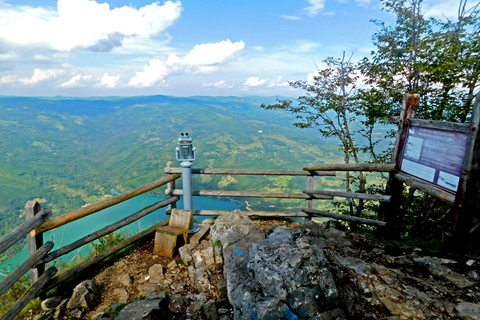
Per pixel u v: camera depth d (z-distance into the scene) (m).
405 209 4.56
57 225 2.53
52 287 2.52
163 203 3.96
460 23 4.06
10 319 1.98
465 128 2.28
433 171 2.67
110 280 2.83
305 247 2.00
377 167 3.35
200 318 2.16
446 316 1.81
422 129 2.84
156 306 2.10
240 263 2.49
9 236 1.86
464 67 3.75
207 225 4.12
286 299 1.73
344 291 1.94
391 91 4.78
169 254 3.27
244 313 1.85
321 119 6.61
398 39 5.09
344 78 6.11
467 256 2.54
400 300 1.97
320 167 4.03
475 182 2.29
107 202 3.04
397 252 2.94
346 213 6.66
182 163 3.91
